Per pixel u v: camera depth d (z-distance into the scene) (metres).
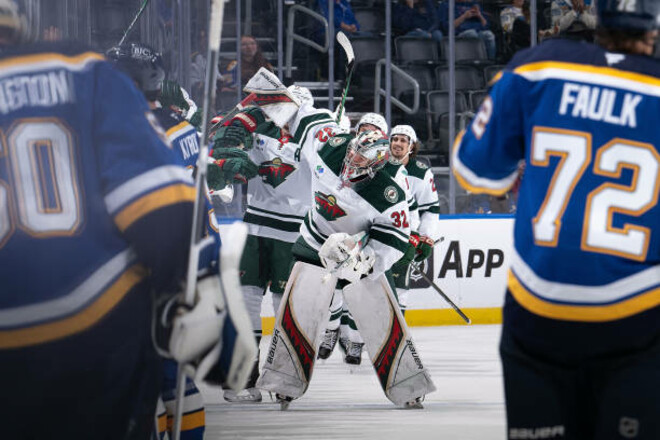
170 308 5.24
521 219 6.31
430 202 19.67
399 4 32.03
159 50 23.48
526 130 6.39
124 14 23.17
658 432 5.92
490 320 25.73
